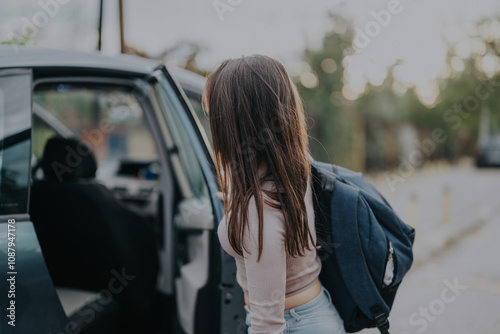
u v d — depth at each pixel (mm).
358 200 1226
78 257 2203
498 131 28891
